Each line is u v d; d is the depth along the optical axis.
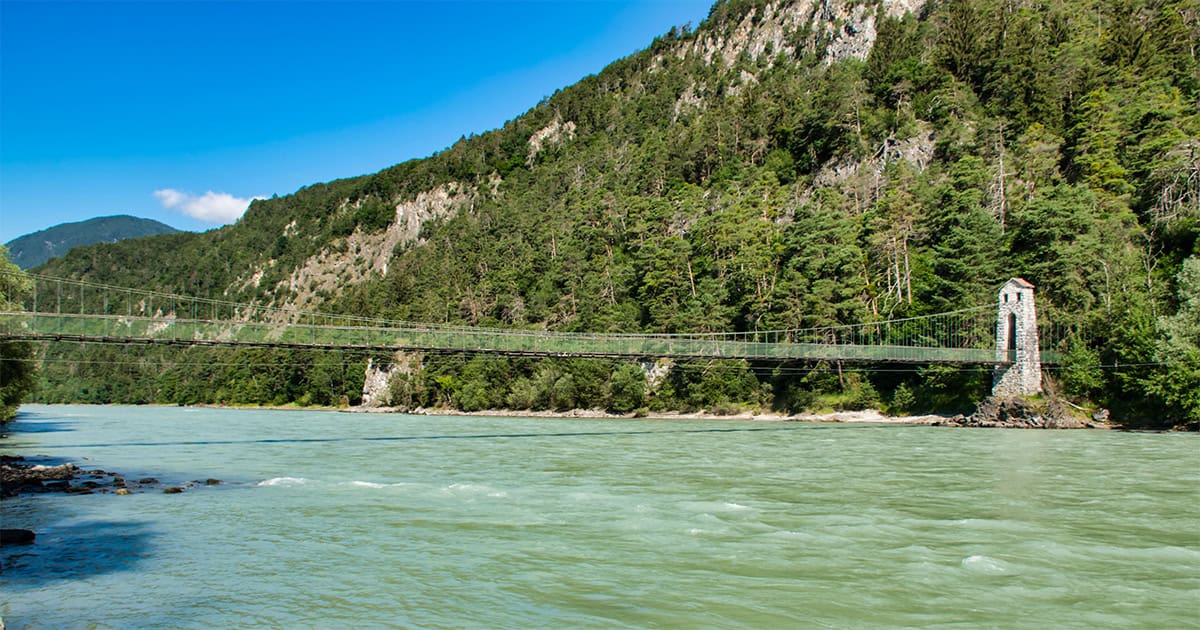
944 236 76.69
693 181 137.88
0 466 29.36
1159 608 12.39
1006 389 56.94
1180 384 47.34
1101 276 58.59
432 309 128.00
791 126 126.50
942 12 135.50
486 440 47.47
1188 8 106.31
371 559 15.66
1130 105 84.38
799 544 16.88
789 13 186.00
